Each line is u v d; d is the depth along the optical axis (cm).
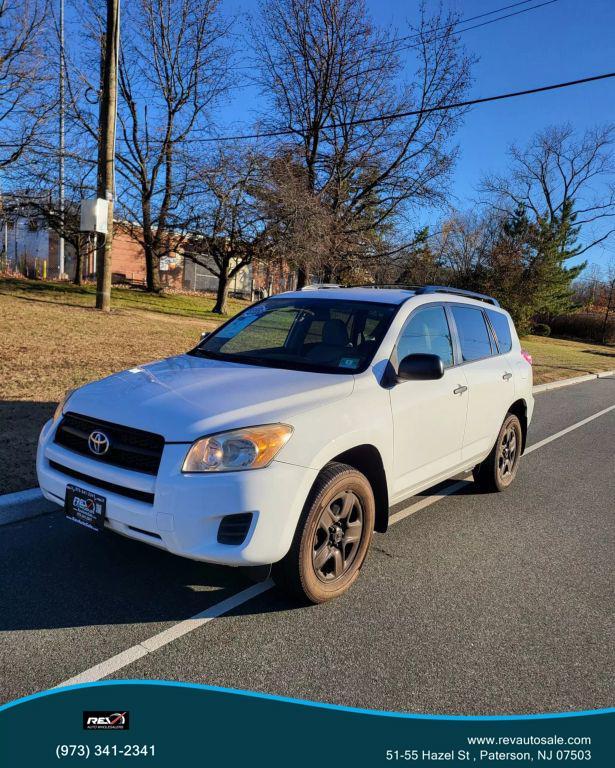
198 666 297
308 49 2512
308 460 328
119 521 317
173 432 312
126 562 392
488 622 358
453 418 470
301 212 1991
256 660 305
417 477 438
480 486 605
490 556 455
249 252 2214
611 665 322
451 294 534
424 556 448
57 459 348
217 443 309
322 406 350
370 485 381
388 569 421
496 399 545
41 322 1308
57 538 420
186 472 304
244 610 350
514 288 3775
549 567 442
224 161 2002
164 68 2533
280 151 2233
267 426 321
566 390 1614
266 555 315
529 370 629
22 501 455
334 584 363
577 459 805
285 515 318
